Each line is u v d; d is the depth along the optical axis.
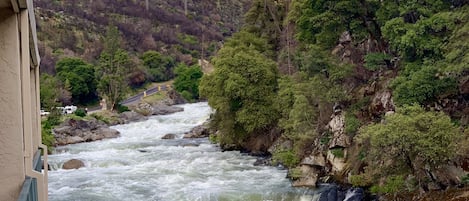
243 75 29.28
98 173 24.02
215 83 30.30
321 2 24.70
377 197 17.25
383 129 15.67
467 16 17.78
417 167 16.00
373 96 22.16
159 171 23.98
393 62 22.92
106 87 49.56
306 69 24.11
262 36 38.97
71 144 34.19
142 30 84.00
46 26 72.25
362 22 24.20
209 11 105.56
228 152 29.50
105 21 82.12
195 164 25.59
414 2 20.42
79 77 51.97
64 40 69.88
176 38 86.38
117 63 52.94
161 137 36.66
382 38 24.09
